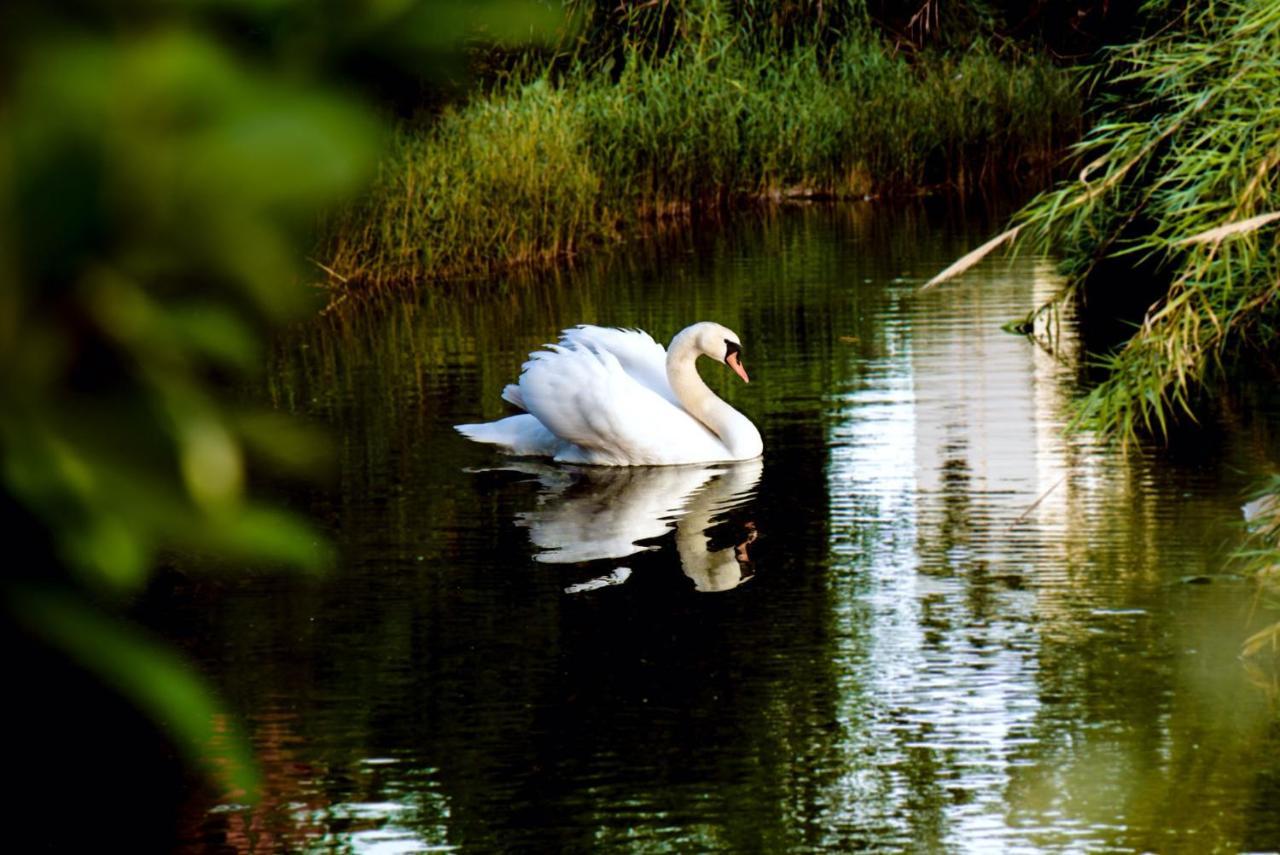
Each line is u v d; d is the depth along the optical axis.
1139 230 23.16
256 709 9.60
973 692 9.59
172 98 1.15
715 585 11.72
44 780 8.52
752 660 10.21
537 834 7.95
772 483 14.65
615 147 34.59
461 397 18.61
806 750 8.85
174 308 1.21
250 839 7.94
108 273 1.17
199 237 1.17
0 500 1.22
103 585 1.26
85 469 1.21
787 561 12.26
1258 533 11.53
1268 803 8.06
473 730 9.25
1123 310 22.89
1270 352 18.64
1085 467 14.63
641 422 15.41
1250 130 10.58
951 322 22.28
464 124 29.88
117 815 8.15
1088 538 12.51
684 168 36.69
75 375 1.20
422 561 12.48
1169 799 8.13
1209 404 16.88
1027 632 10.55
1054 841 7.69
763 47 40.06
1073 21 30.06
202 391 1.27
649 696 9.66
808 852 7.65
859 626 10.76
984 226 32.72
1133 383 10.31
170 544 1.31
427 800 8.38
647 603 11.34
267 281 1.22
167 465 1.24
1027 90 41.47
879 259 28.72
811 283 26.28
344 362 21.02
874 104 39.50
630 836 7.91
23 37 1.13
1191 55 11.10
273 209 1.18
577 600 11.48
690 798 8.32
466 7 1.31
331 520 13.69
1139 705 9.32
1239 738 8.80
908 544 12.55
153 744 8.92
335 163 1.18
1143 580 11.47
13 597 1.25
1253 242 9.95
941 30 42.50
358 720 9.42
